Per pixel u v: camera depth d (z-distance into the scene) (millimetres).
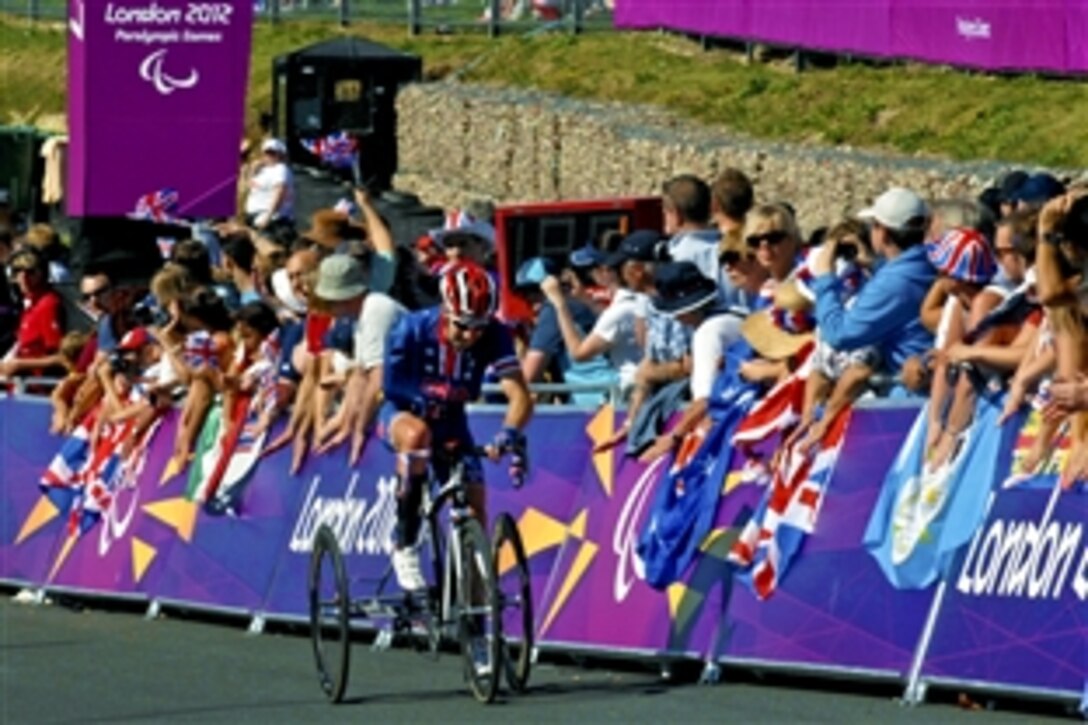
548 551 21547
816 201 41156
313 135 57031
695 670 20016
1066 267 16312
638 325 22391
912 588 17781
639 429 20656
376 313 22422
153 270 39312
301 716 18984
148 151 31719
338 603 19656
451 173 56750
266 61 73125
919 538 17797
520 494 22016
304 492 24469
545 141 52094
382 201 48969
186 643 24281
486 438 22500
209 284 28172
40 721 19453
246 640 24281
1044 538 16750
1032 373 16906
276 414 25125
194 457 26562
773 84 49750
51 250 35625
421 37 70125
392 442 18969
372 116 58531
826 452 18766
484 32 67812
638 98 53250
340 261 22281
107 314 29094
